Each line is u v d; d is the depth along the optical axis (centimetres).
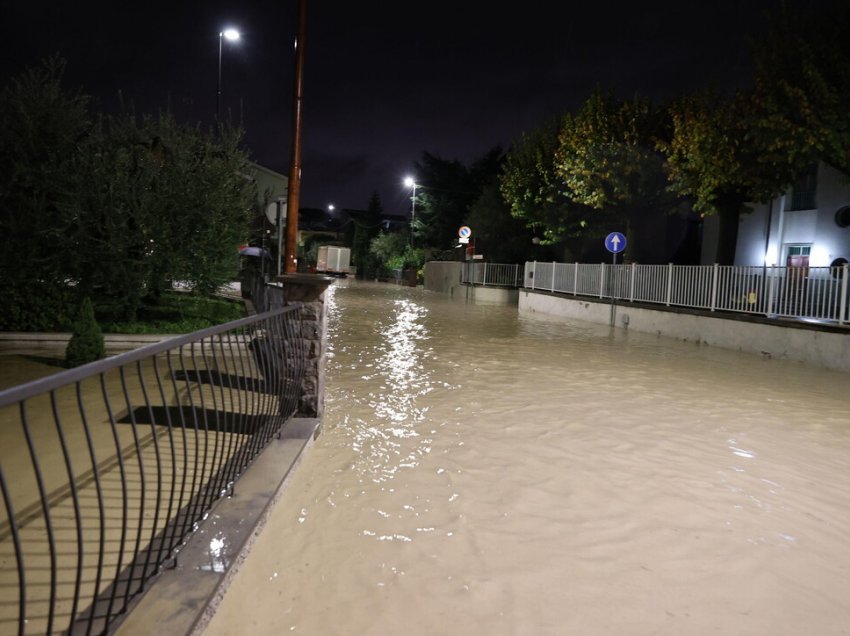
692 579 368
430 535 412
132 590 301
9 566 325
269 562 366
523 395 852
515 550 396
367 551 386
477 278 3419
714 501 491
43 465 476
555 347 1394
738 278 1455
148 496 423
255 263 2567
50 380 208
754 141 1478
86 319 873
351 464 542
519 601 337
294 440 563
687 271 1627
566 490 502
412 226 5025
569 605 335
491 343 1434
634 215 2352
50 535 210
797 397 906
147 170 1148
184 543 347
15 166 1065
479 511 454
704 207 1845
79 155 1113
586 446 624
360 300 2903
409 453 580
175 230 1188
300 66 827
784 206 2088
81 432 562
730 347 1427
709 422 741
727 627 320
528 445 620
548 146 2730
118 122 1220
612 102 2303
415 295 3550
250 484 452
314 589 340
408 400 798
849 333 1134
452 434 648
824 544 422
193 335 345
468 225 4000
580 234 2711
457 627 311
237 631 299
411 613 322
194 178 1198
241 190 1328
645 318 1756
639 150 2186
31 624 272
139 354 280
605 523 441
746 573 377
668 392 912
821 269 1233
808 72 1310
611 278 1984
